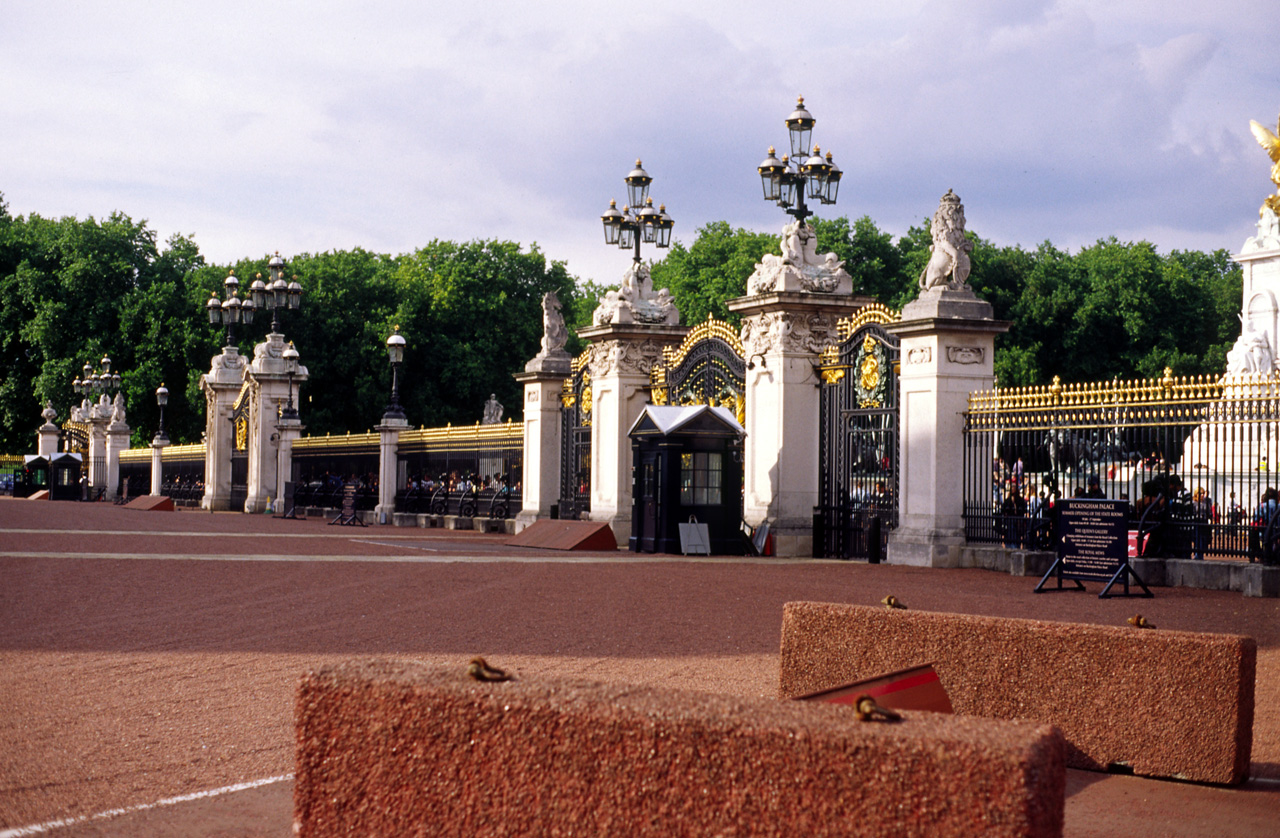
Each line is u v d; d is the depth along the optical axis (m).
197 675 9.80
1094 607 14.35
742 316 25.84
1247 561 17.62
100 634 12.00
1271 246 40.72
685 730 3.59
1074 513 16.19
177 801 6.26
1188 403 17.94
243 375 51.62
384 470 40.03
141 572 18.19
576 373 31.12
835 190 25.30
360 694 4.05
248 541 26.17
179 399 74.62
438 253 79.25
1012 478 20.62
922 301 21.75
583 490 30.66
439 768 3.91
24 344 79.50
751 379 25.31
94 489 70.56
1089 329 71.50
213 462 53.16
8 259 80.25
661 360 29.09
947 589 16.56
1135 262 71.75
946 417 21.36
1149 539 18.06
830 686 7.64
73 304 76.25
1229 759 6.67
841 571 19.95
